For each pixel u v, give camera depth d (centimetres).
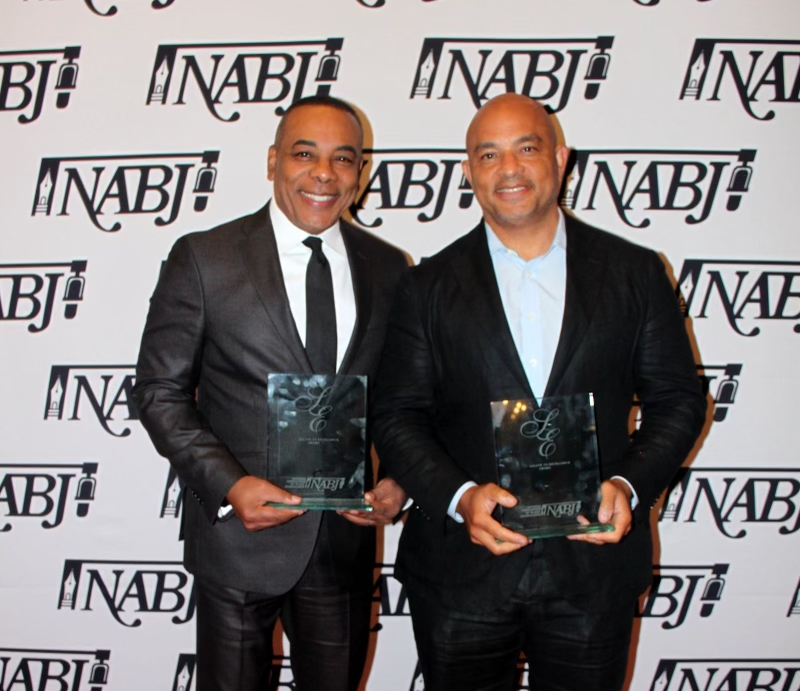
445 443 140
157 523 206
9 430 204
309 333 143
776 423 202
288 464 136
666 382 137
